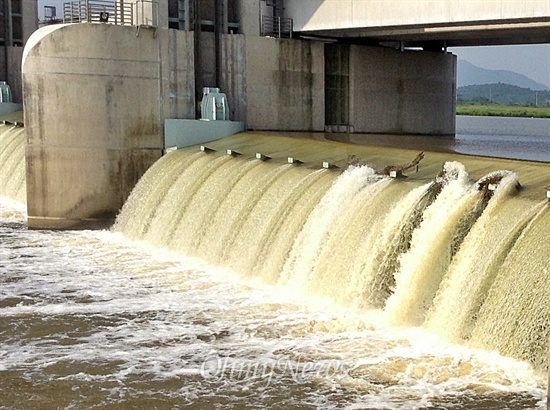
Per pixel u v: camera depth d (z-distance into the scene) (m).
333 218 19.58
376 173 20.02
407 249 17.28
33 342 15.81
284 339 15.70
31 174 29.69
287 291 19.47
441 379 13.30
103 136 29.89
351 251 18.42
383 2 29.59
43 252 25.12
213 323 16.91
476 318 14.80
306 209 20.59
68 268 22.64
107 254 24.83
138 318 17.41
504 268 14.43
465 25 28.23
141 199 29.06
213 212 24.22
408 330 15.98
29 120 29.47
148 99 30.44
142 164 30.58
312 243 19.72
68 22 31.48
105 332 16.42
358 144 26.53
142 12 30.59
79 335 16.25
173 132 30.53
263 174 23.64
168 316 17.52
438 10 27.78
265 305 18.22
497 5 26.17
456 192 16.83
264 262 21.05
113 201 30.25
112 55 29.62
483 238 15.45
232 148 28.53
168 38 30.78
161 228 26.53
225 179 24.95
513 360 13.75
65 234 28.86
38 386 13.45
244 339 15.77
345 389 13.04
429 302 16.41
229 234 22.89
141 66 30.19
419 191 17.69
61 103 29.44
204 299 18.91
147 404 12.66
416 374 13.55
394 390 12.91
